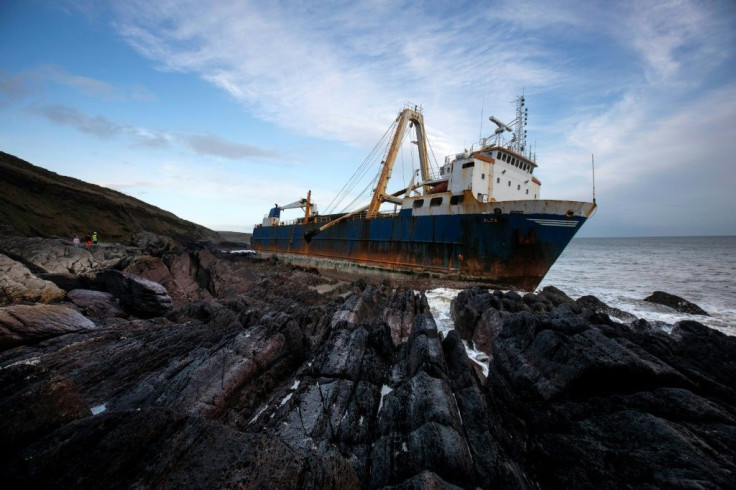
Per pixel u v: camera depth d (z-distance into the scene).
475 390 6.69
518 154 26.64
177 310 14.53
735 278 34.03
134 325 11.68
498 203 22.31
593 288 28.20
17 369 4.80
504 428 6.45
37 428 4.16
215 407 6.49
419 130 35.44
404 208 29.77
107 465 3.45
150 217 77.44
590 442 5.26
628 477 4.55
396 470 4.90
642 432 4.89
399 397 6.47
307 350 9.60
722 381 7.27
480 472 4.91
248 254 63.06
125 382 8.30
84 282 18.67
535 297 16.52
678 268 45.88
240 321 11.77
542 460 5.65
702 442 4.55
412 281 25.78
